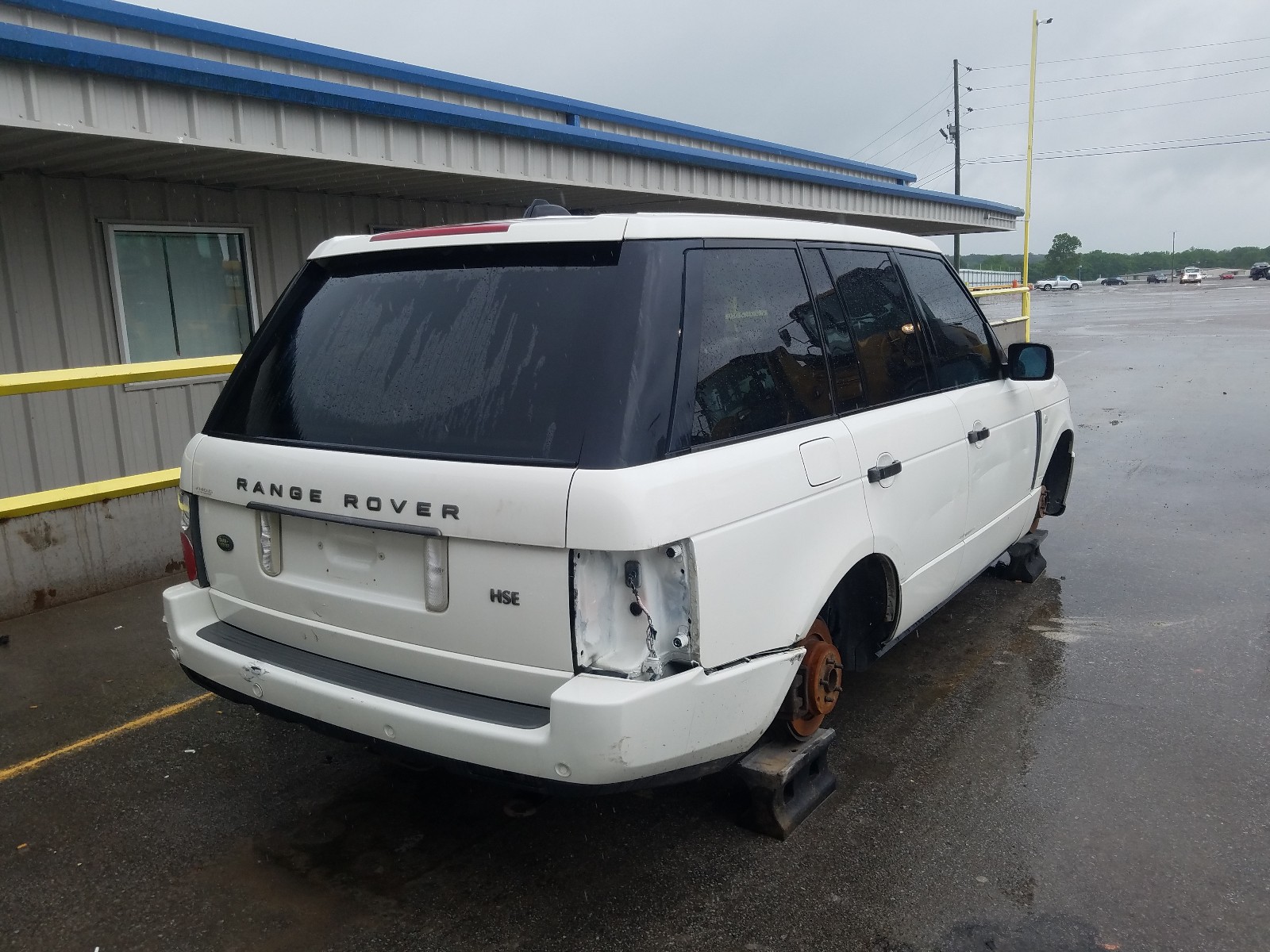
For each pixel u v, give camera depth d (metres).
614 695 2.44
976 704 4.29
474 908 2.96
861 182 14.99
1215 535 6.79
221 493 3.20
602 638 2.52
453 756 2.64
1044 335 26.73
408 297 3.05
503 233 2.88
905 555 3.71
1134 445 10.12
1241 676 4.50
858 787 3.60
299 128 7.33
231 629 3.34
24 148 6.66
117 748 4.01
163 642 5.05
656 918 2.90
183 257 8.75
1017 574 5.87
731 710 2.74
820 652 3.39
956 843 3.23
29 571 5.36
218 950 2.79
